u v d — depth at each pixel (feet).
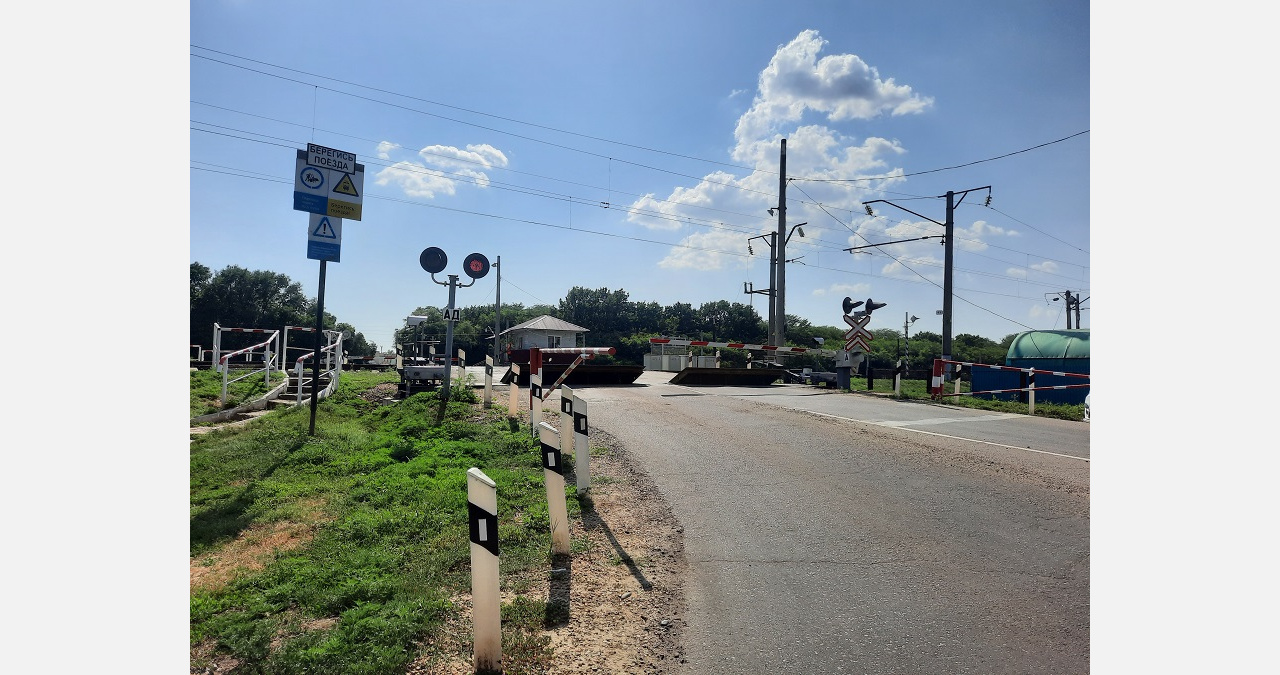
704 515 20.42
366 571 15.57
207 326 207.21
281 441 31.86
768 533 18.92
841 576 16.05
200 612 13.61
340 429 34.78
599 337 246.06
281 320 214.28
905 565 16.71
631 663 12.01
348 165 33.86
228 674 11.46
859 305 64.28
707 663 12.10
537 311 272.10
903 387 80.43
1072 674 11.85
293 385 50.31
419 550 17.16
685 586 15.35
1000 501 21.91
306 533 18.98
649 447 29.53
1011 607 14.42
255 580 15.28
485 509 11.49
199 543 18.24
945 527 19.45
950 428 36.94
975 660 12.32
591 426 34.27
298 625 13.20
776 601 14.66
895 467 26.32
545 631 13.01
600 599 14.49
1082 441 33.22
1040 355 75.51
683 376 62.85
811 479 24.52
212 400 43.01
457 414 37.27
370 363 101.91
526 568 16.10
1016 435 34.94
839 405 47.19
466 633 12.87
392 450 28.94
